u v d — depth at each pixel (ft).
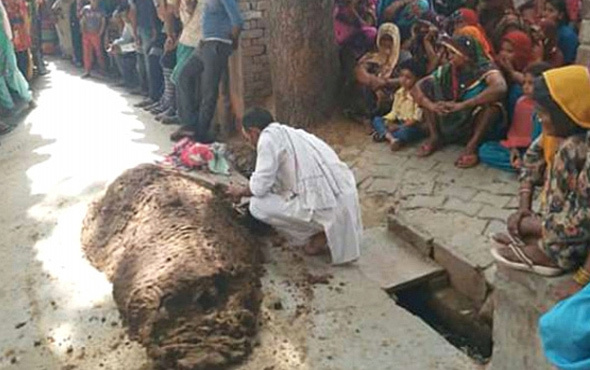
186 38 21.62
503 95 17.08
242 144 20.98
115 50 30.14
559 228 8.63
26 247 15.79
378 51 21.04
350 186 14.58
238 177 19.30
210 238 13.88
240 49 22.12
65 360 11.83
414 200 16.66
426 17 20.67
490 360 11.60
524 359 9.70
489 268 13.53
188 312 12.21
